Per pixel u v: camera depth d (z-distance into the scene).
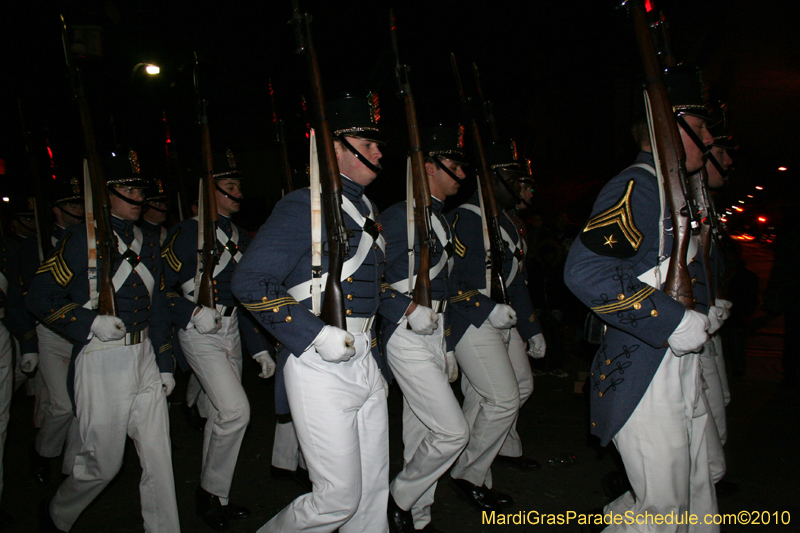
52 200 4.39
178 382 6.46
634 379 2.16
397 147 8.77
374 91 2.44
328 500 2.18
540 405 5.44
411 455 3.27
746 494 3.56
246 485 3.79
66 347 3.88
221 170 3.91
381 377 2.45
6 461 4.26
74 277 2.73
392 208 3.11
